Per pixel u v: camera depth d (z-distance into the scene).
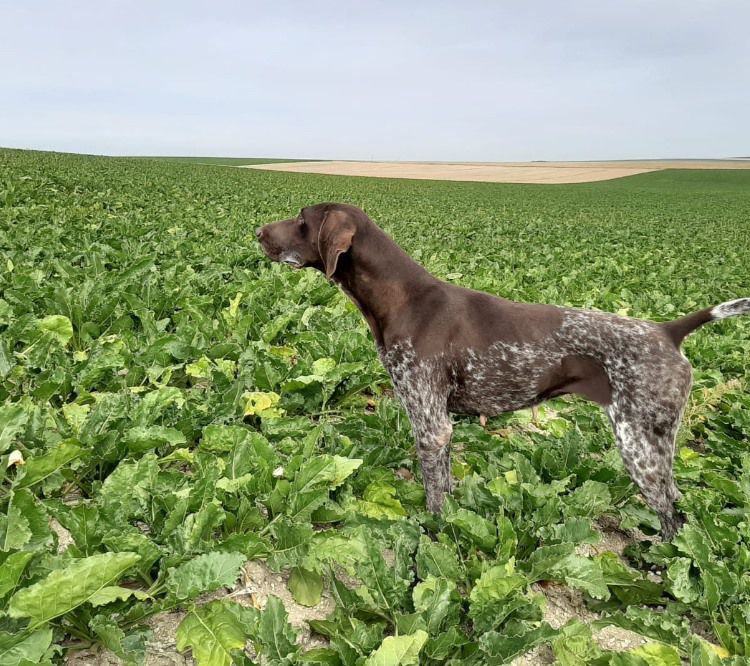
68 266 2.38
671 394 1.17
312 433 1.21
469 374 1.21
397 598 0.93
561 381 1.23
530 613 0.94
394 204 9.99
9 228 3.30
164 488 1.07
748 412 1.81
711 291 3.89
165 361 1.61
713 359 2.29
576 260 4.70
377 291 1.22
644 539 1.34
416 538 1.09
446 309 1.21
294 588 0.98
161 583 0.88
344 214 1.23
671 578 1.05
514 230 6.97
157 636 0.87
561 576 1.03
